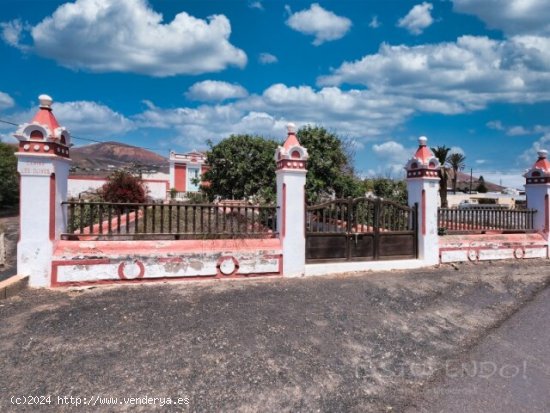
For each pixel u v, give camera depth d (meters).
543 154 10.46
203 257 6.86
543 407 3.37
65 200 6.50
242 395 3.31
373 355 4.25
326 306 5.71
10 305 5.21
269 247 7.36
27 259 5.95
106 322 4.70
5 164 29.59
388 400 3.40
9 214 27.88
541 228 10.39
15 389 3.23
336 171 13.64
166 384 3.40
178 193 29.89
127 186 14.18
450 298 6.56
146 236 6.93
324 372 3.80
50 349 3.95
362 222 8.30
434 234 8.88
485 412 3.27
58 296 5.68
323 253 7.94
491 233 9.98
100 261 6.27
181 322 4.78
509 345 4.72
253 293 6.20
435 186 8.91
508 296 6.85
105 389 3.28
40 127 5.90
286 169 7.41
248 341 4.34
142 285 6.42
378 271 8.23
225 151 15.16
